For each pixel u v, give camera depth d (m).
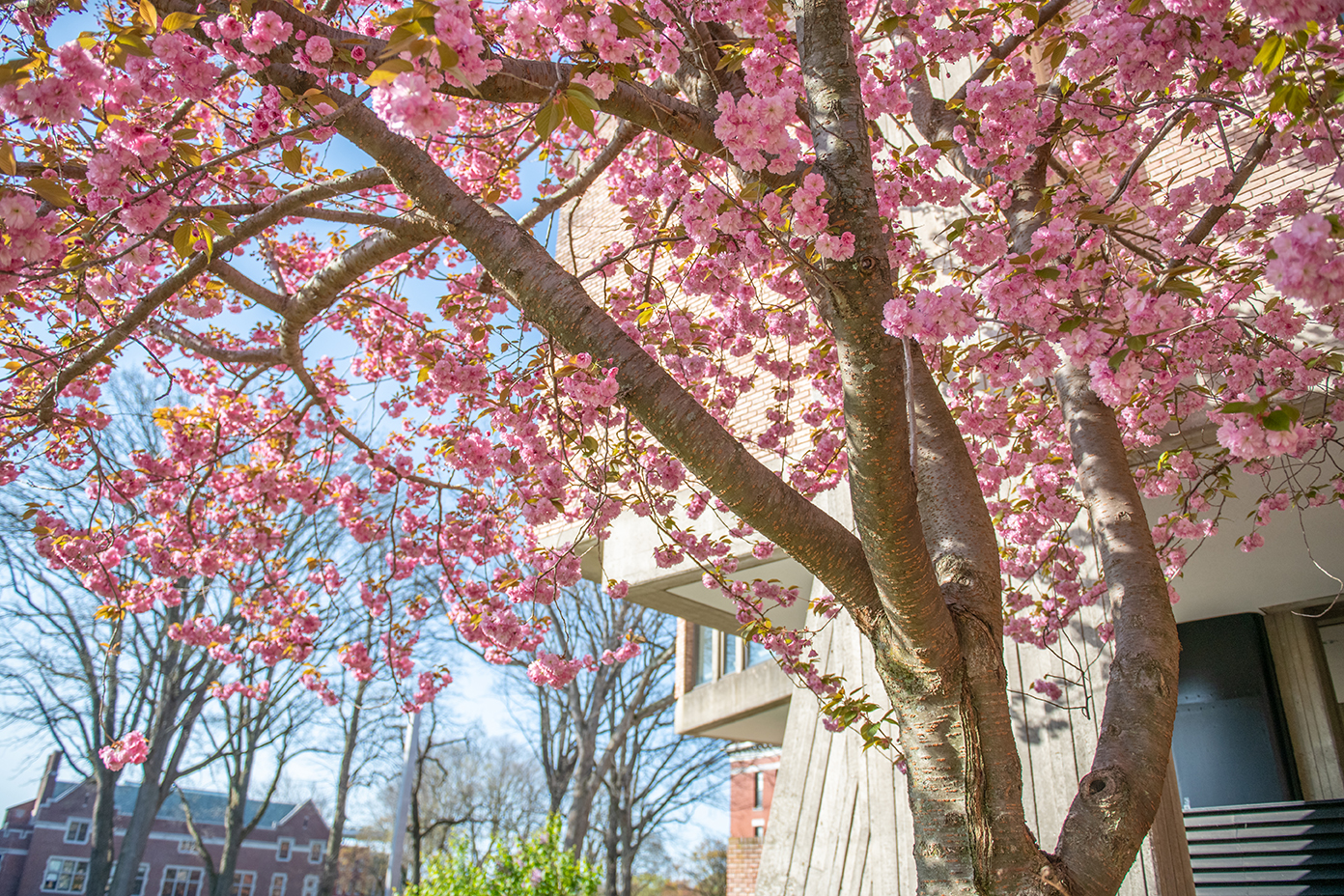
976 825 2.13
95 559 5.40
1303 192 3.97
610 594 5.28
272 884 38.50
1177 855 4.25
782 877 5.19
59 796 35.53
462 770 28.05
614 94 2.74
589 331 2.35
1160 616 2.67
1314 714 7.54
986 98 3.33
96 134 2.95
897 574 2.13
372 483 5.92
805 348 6.81
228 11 2.73
